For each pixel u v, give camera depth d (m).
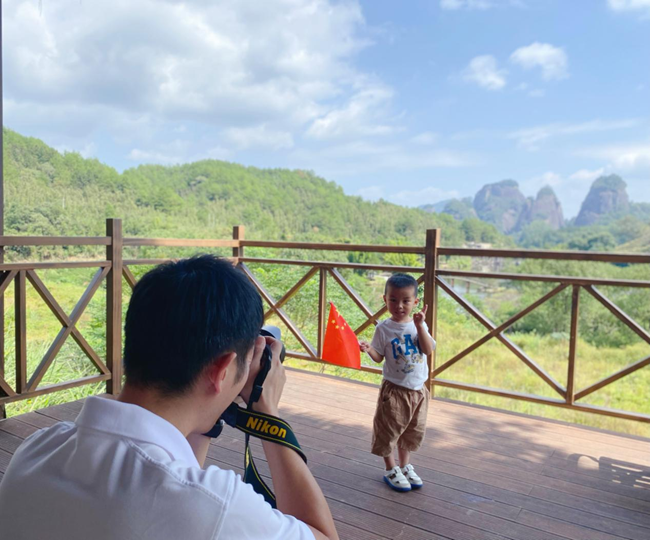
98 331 6.18
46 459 0.64
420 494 2.32
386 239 33.44
